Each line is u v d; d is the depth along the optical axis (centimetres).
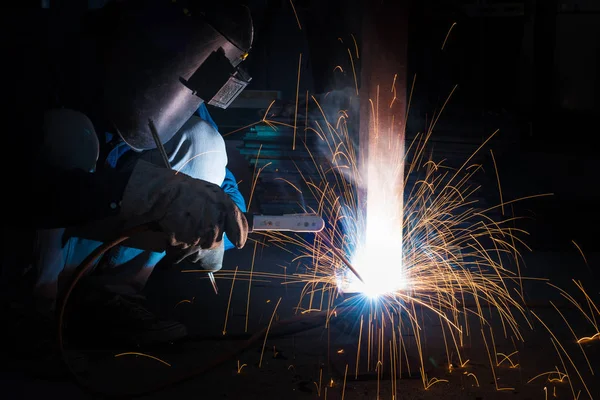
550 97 1179
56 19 262
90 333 290
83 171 229
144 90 253
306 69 836
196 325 321
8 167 231
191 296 375
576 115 1262
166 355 280
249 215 235
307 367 265
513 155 830
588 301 379
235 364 268
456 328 314
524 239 549
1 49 250
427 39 708
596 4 1333
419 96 682
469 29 759
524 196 676
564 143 995
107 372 258
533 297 385
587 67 1338
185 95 259
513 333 315
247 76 261
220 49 253
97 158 258
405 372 257
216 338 299
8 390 237
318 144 550
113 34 253
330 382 250
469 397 239
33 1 295
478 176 584
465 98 758
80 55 255
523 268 464
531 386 250
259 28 836
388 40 285
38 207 230
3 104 238
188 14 248
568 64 1348
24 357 264
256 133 558
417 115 620
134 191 222
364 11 291
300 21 833
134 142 266
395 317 299
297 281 413
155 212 221
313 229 236
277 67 838
